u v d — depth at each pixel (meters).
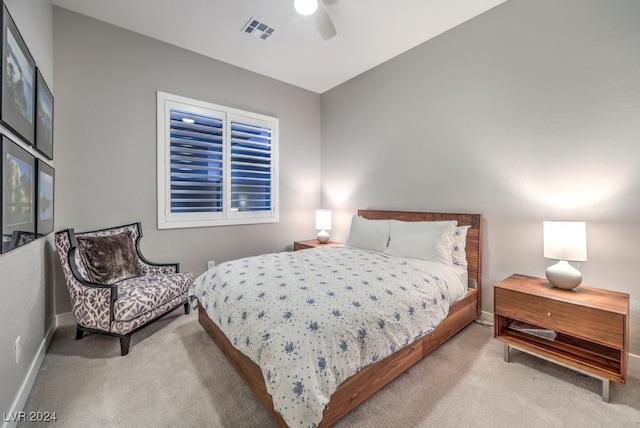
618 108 1.98
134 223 2.93
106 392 1.69
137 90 2.95
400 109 3.41
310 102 4.45
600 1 2.04
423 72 3.15
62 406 1.57
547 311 1.84
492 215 2.65
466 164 2.83
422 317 1.88
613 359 1.75
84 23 2.65
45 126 2.09
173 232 3.23
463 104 2.83
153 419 1.49
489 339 2.36
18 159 1.49
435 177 3.09
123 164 2.89
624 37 1.95
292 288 1.75
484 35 2.65
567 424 1.46
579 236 1.89
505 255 2.58
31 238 1.71
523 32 2.41
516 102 2.47
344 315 1.49
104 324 2.12
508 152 2.54
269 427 1.44
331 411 1.38
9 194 1.36
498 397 1.66
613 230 2.02
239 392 1.70
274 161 4.04
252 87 3.80
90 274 2.40
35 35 1.95
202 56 3.37
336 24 2.80
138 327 2.21
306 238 4.44
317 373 1.25
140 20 2.74
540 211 2.36
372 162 3.78
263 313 1.52
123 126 2.88
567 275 1.94
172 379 1.82
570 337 2.02
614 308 1.63
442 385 1.77
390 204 3.57
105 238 2.57
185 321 2.69
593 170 2.10
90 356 2.08
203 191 3.44
